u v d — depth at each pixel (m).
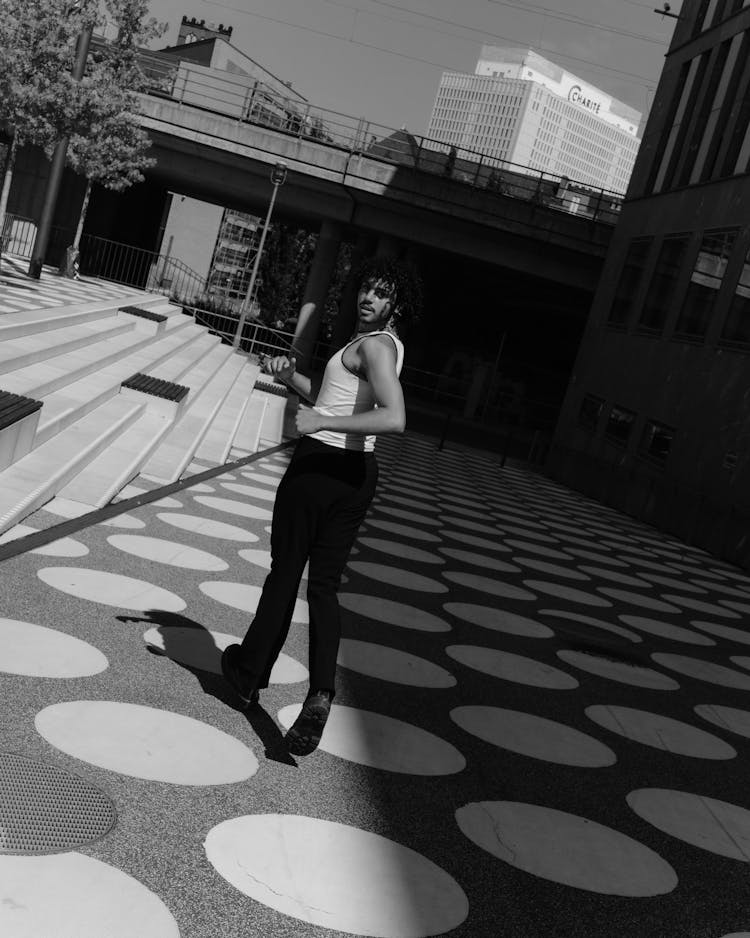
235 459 12.03
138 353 15.55
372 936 2.65
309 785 3.58
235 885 2.74
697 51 25.27
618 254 27.50
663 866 3.57
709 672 7.29
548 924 2.94
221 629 5.21
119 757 3.37
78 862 2.64
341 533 3.85
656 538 18.06
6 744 3.24
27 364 10.16
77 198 37.75
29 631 4.41
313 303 37.66
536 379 57.00
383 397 3.68
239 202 43.91
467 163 33.59
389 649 5.82
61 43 21.08
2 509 6.15
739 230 20.58
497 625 7.16
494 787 4.01
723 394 19.67
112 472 8.38
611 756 4.78
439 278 48.44
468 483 18.39
